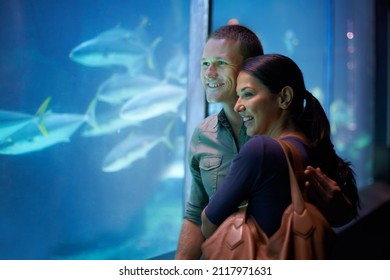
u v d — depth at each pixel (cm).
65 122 296
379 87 830
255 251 122
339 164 148
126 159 339
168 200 377
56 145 290
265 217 127
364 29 823
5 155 268
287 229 122
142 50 385
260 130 140
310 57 771
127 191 335
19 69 268
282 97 138
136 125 370
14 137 271
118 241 320
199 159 171
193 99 255
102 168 319
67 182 295
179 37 425
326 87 618
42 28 278
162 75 416
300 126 144
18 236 273
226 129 164
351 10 743
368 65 827
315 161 141
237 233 125
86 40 314
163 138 405
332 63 621
